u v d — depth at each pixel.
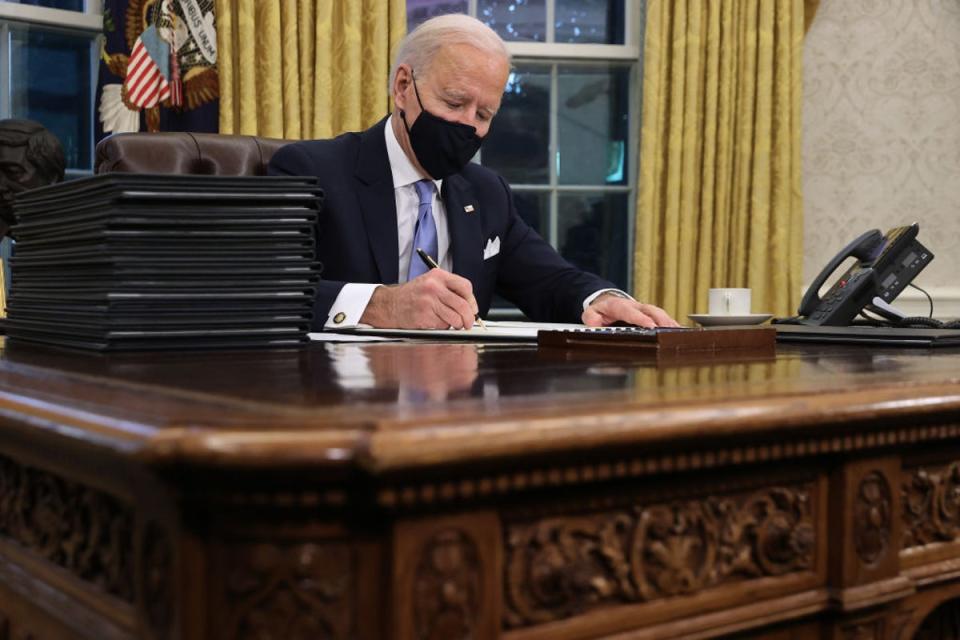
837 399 0.72
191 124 3.55
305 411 0.59
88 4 3.85
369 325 1.91
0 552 0.83
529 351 1.21
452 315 1.84
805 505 0.76
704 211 4.02
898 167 4.31
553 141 4.42
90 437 0.60
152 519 0.59
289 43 3.60
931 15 4.31
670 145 4.00
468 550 0.59
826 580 0.77
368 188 2.48
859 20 4.27
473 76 2.39
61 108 3.85
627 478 0.65
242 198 1.16
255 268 1.18
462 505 0.58
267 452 0.52
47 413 0.67
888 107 4.30
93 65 3.90
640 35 4.35
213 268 1.16
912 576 0.83
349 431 0.54
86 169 3.92
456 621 0.58
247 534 0.56
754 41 4.03
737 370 0.92
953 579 0.89
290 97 3.61
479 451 0.55
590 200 4.47
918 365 1.00
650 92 3.99
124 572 0.64
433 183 2.56
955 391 0.81
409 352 1.17
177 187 1.13
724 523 0.71
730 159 4.06
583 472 0.60
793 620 0.76
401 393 0.69
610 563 0.65
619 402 0.64
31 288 1.31
